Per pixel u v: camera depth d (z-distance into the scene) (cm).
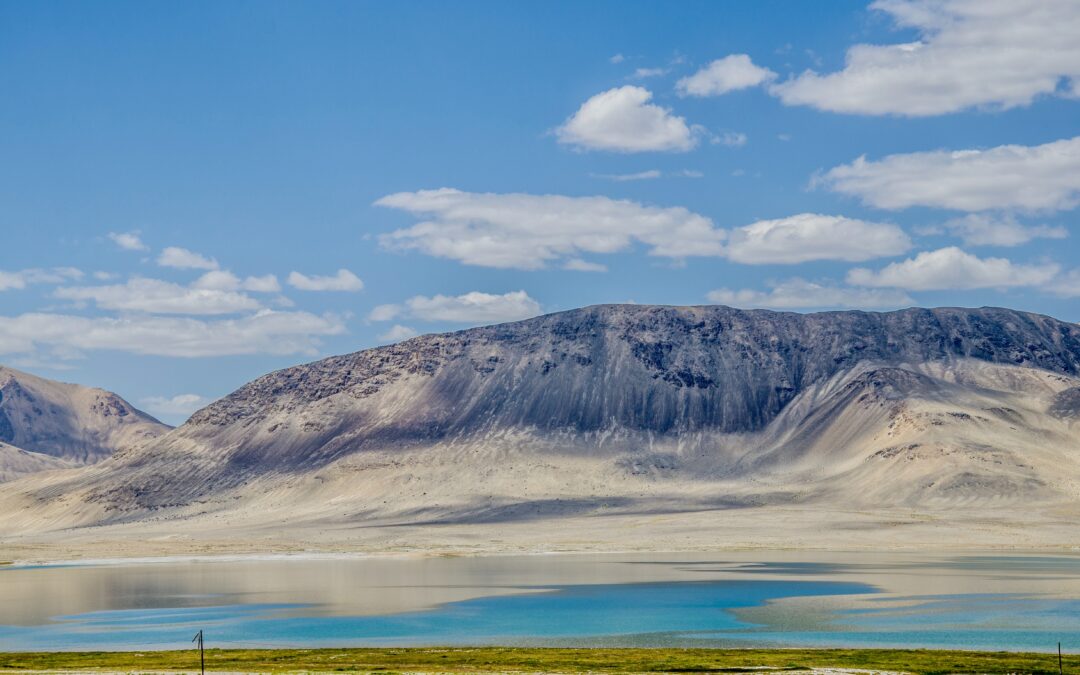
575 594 15675
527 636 11956
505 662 9975
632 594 15588
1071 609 13375
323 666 9800
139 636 12238
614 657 10206
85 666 9938
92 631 12631
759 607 13975
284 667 9744
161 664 10006
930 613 13150
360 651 10706
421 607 14375
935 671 9306
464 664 9875
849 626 12262
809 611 13512
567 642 11531
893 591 15400
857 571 18775
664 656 10212
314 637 12006
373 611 14012
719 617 13150
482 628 12544
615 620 13038
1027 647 10825
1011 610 13312
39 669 9762
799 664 9700
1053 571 18400
